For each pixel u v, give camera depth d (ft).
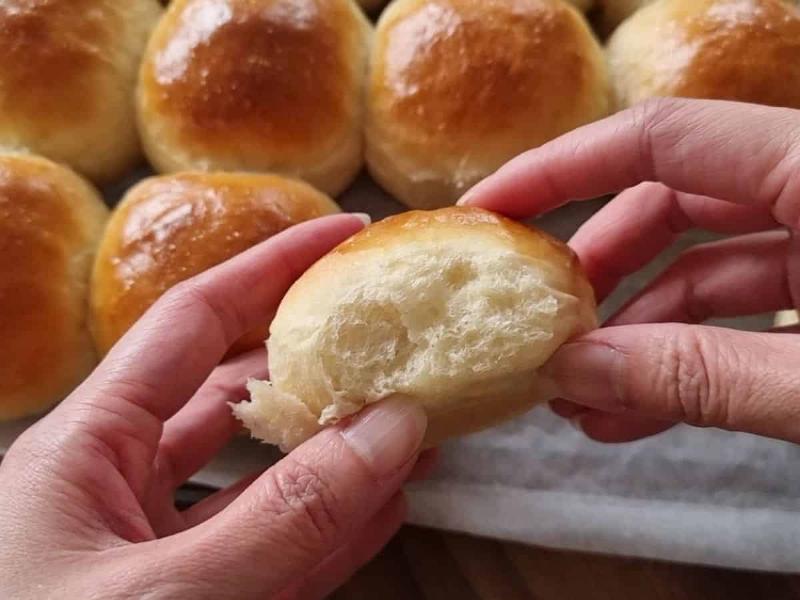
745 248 0.80
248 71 0.93
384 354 0.58
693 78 0.92
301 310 0.59
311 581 0.76
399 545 0.87
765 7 0.93
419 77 0.93
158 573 0.50
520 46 0.91
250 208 0.89
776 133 0.61
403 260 0.58
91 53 0.98
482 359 0.57
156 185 0.92
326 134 0.95
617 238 0.83
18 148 0.98
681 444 0.89
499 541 0.87
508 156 0.91
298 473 0.53
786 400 0.51
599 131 0.68
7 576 0.53
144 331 0.66
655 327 0.57
